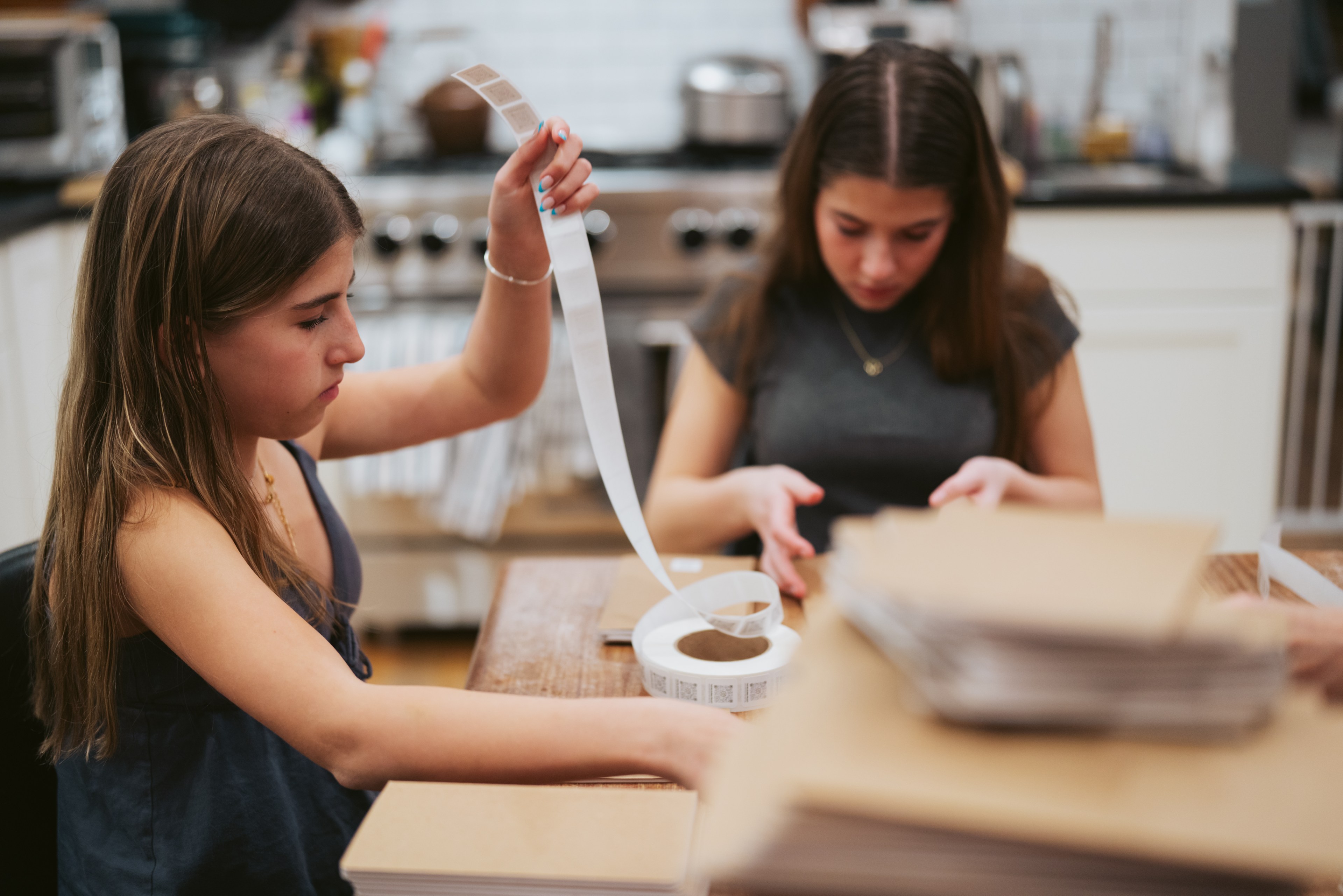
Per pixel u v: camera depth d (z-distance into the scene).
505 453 2.43
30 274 2.31
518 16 3.01
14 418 2.26
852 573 0.44
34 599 0.91
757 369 1.47
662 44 3.03
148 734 0.91
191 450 0.84
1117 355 2.53
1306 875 0.40
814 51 2.88
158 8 2.88
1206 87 2.73
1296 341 2.80
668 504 1.36
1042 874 0.40
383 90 2.97
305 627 0.79
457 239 2.49
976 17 3.02
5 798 0.94
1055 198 2.44
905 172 1.23
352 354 0.89
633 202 2.48
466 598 2.64
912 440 1.41
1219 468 2.58
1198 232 2.46
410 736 0.73
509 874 0.61
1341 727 0.43
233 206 0.81
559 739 0.72
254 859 0.93
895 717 0.43
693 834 0.65
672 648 0.93
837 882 0.41
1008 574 0.43
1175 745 0.42
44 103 2.53
